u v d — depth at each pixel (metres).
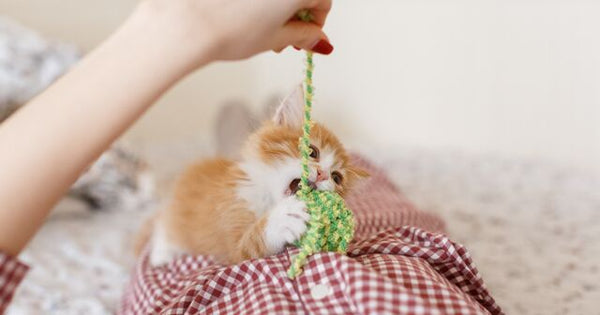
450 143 1.34
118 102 0.30
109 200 0.93
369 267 0.37
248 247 0.42
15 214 0.29
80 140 0.30
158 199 0.98
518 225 0.83
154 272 0.53
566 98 1.14
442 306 0.34
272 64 1.64
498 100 1.24
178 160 1.21
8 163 0.30
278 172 0.45
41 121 0.30
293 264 0.37
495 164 1.12
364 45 1.44
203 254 0.51
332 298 0.35
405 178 1.06
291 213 0.39
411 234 0.43
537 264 0.69
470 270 0.40
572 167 1.11
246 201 0.46
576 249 0.73
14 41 0.98
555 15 1.13
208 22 0.31
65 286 0.68
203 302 0.39
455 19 1.28
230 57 0.33
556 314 0.57
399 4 1.36
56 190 0.30
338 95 1.51
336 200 0.40
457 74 1.30
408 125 1.41
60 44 1.02
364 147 1.25
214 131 1.34
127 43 0.31
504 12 1.20
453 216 0.87
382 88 1.43
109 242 0.81
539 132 1.19
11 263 0.29
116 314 0.60
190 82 1.55
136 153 1.02
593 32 1.08
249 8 0.32
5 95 0.90
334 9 1.46
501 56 1.22
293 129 0.47
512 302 0.59
